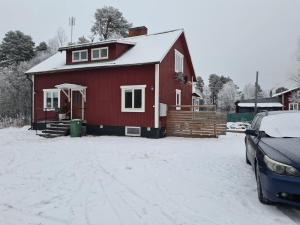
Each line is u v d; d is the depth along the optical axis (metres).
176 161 9.05
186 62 22.72
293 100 45.69
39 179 7.08
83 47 19.53
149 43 19.52
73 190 6.18
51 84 20.41
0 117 37.38
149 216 4.74
